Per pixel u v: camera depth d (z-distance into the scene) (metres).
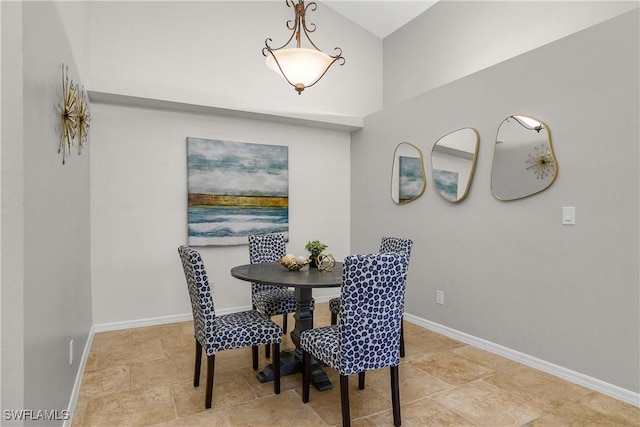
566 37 2.65
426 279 3.86
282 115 4.27
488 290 3.22
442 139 3.64
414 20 4.72
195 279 2.23
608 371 2.43
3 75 1.27
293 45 4.61
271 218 4.45
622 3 2.87
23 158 1.30
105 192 3.72
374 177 4.61
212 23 4.16
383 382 2.63
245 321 2.48
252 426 2.09
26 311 1.34
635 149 2.29
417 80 4.68
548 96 2.76
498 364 2.94
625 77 2.34
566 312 2.66
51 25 1.76
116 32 3.72
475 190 3.32
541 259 2.81
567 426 2.09
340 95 4.89
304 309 2.81
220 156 4.17
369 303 1.98
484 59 3.88
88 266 3.41
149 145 3.90
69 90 2.24
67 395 2.11
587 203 2.53
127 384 2.59
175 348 3.28
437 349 3.27
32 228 1.42
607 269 2.43
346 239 5.05
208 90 4.12
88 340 3.24
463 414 2.21
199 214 4.06
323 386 2.51
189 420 2.15
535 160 2.83
